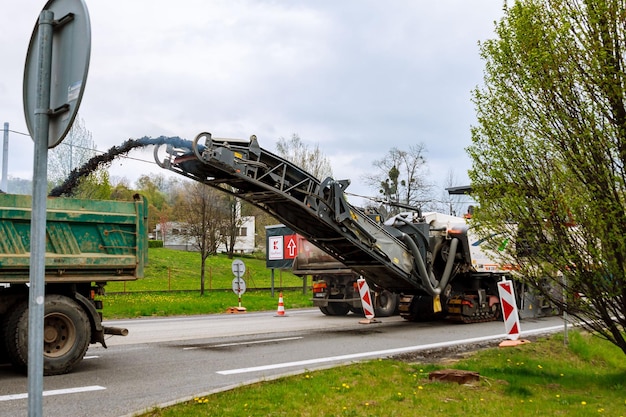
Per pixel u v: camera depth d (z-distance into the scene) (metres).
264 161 11.62
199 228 32.50
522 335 13.39
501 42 7.70
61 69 3.29
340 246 13.68
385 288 15.91
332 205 12.53
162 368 9.26
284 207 12.88
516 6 7.61
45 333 8.59
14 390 7.51
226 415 6.03
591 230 7.19
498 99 7.75
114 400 6.99
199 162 10.98
